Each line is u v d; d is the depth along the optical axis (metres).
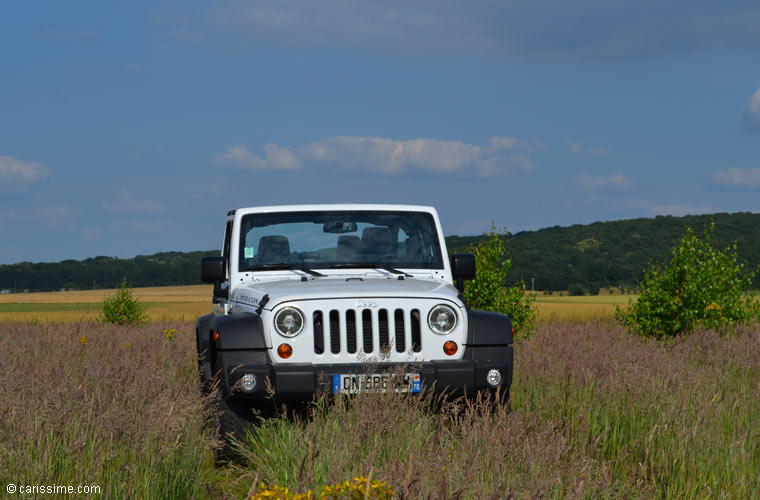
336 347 6.21
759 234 121.00
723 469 5.48
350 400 5.77
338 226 7.58
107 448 4.93
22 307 79.12
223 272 7.48
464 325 6.32
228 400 6.13
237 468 5.72
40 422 5.16
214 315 8.61
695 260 16.03
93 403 5.40
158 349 10.77
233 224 7.71
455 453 4.84
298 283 6.82
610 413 6.98
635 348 11.43
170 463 4.99
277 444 5.57
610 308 43.62
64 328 18.55
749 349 11.05
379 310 6.21
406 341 6.18
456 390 6.06
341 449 5.00
